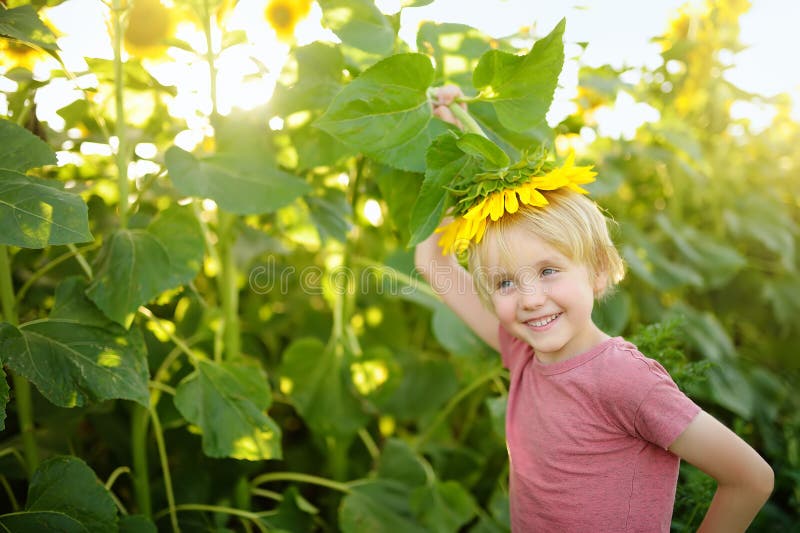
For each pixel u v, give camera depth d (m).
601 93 2.28
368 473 2.06
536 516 1.21
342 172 1.83
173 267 1.31
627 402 1.09
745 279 2.75
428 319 2.34
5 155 1.13
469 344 1.89
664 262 2.41
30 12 1.25
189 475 1.80
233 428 1.44
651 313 2.37
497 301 1.18
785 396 2.43
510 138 1.41
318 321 2.25
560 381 1.17
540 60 1.15
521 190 1.11
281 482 2.14
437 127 1.29
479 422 2.14
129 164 1.69
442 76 1.42
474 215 1.12
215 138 1.53
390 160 1.23
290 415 2.32
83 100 1.65
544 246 1.12
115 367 1.24
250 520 1.87
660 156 2.53
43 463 1.21
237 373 1.53
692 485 1.49
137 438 1.54
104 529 1.21
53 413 1.61
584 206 1.18
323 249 2.24
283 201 1.41
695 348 2.33
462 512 1.79
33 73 1.47
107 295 1.27
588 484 1.14
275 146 1.75
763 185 3.13
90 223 1.71
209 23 1.54
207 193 1.37
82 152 1.65
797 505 1.92
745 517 1.06
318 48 1.53
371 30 1.31
